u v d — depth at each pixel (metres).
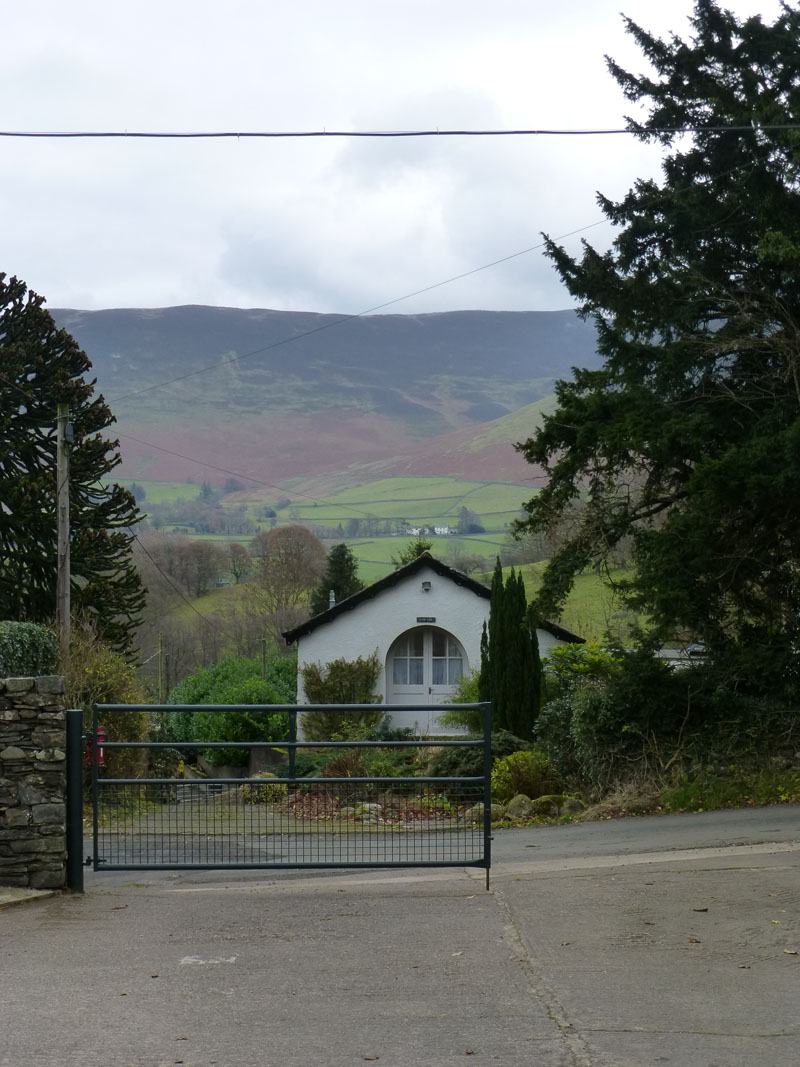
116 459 24.53
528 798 15.62
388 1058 4.56
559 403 17.16
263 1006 5.33
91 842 10.88
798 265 14.80
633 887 8.16
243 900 8.27
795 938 6.43
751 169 15.32
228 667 37.22
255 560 71.75
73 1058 4.59
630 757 15.30
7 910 7.83
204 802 9.02
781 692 15.25
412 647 31.91
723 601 15.91
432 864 8.73
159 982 5.79
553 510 16.95
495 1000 5.37
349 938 6.81
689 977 5.70
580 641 29.59
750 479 13.88
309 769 19.58
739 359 15.98
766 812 12.67
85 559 23.20
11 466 23.73
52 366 23.70
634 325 16.38
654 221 16.11
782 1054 4.55
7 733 8.49
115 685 19.64
